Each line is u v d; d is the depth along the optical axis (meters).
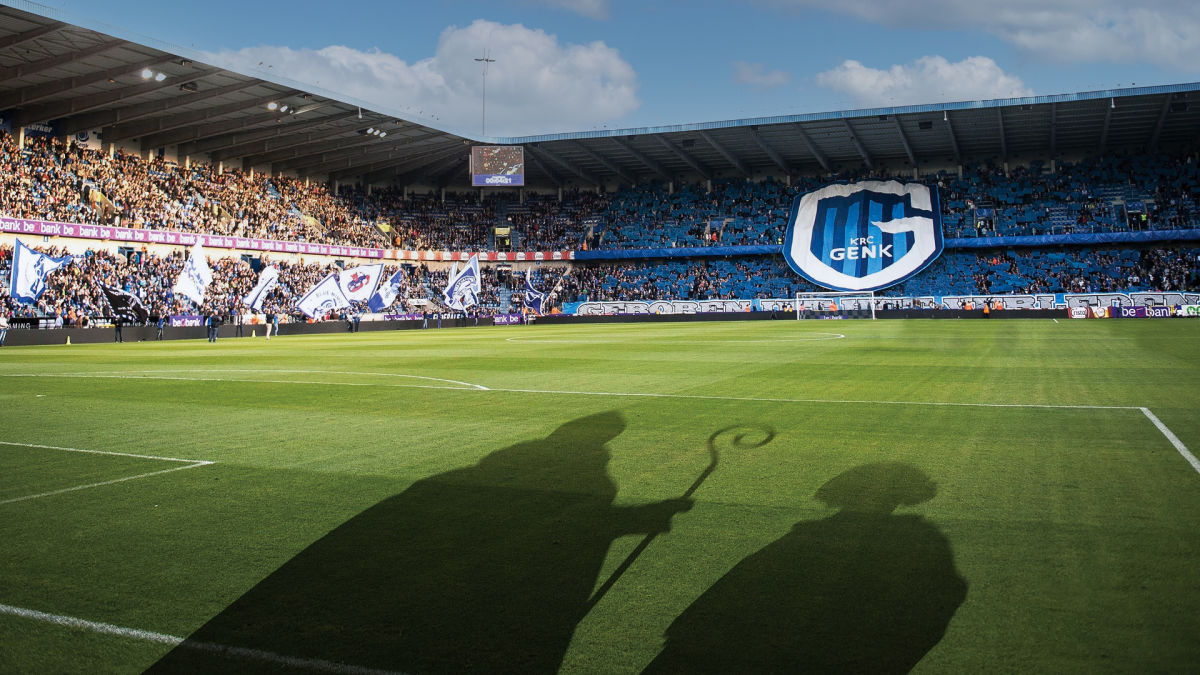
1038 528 5.45
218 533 5.62
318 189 65.00
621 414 10.85
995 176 64.06
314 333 50.03
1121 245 57.91
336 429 9.95
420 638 3.92
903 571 4.68
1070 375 14.95
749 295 63.72
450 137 60.41
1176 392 12.20
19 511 6.22
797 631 3.92
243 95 46.91
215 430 9.96
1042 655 3.62
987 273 58.75
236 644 3.89
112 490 6.87
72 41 36.81
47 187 44.00
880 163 67.94
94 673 3.63
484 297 66.44
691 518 5.82
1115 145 61.81
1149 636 3.78
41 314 40.16
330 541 5.41
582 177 71.62
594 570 4.79
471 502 6.37
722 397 12.48
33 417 11.18
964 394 12.39
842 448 8.28
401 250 65.12
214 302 48.84
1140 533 5.29
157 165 52.94
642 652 3.73
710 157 68.62
